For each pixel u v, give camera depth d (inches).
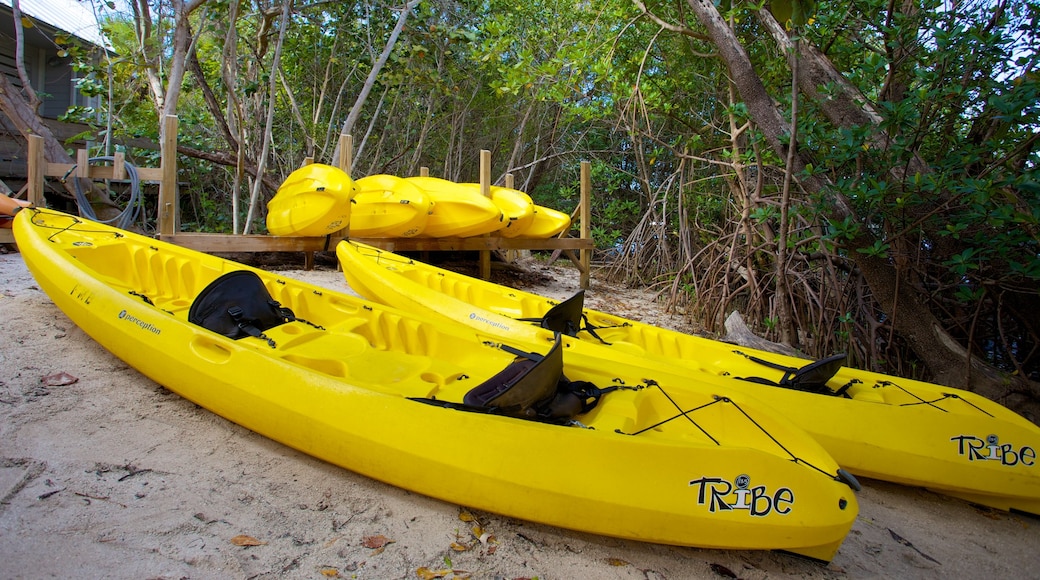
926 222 205.8
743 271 320.5
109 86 335.3
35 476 108.0
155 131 386.3
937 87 197.5
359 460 113.6
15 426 122.3
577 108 341.1
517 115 571.2
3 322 169.5
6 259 253.9
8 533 92.5
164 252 191.2
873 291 221.1
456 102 522.6
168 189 261.0
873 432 141.6
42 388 138.5
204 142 435.2
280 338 145.1
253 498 110.8
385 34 424.5
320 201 274.8
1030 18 194.7
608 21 367.6
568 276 448.5
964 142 198.7
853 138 190.9
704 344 192.2
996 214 163.3
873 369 244.7
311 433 116.6
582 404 127.8
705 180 391.2
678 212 427.5
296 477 118.8
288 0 335.0
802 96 232.2
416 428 108.7
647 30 351.9
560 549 106.7
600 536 111.0
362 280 232.5
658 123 450.6
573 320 189.9
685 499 101.0
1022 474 136.4
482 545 105.5
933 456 138.1
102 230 198.8
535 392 115.1
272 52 442.3
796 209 234.5
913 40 208.5
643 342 202.4
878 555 119.8
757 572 107.0
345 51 466.9
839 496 103.6
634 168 567.2
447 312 202.4
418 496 117.0
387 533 105.7
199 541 97.5
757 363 179.6
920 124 190.1
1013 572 119.2
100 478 110.3
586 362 143.5
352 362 139.2
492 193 354.3
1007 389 202.8
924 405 147.6
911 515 139.3
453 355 155.3
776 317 276.7
